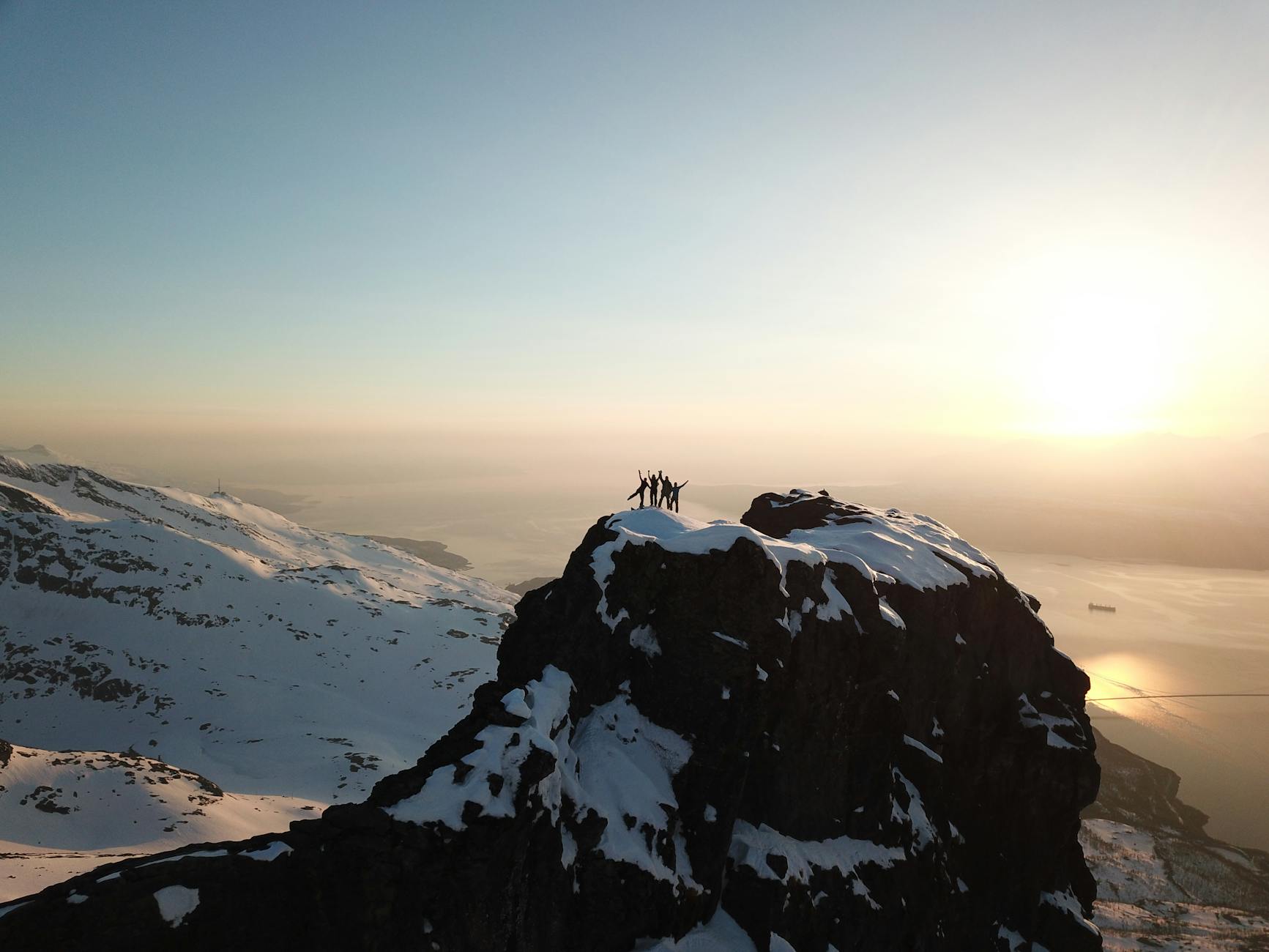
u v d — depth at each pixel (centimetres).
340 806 2667
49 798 8588
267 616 19600
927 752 4394
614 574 3897
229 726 14525
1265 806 13612
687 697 3669
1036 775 4775
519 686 3697
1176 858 10938
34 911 2289
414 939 2522
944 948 4131
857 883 3753
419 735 14825
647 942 3086
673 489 4988
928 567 4878
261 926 2475
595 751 3512
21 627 17650
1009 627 5128
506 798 2808
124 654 16875
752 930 3350
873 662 4106
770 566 3881
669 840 3319
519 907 2797
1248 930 8681
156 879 2428
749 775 3716
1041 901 4778
